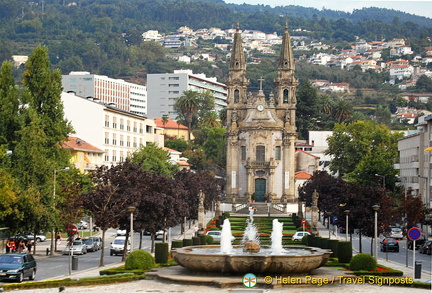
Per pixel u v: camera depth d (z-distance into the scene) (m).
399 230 138.50
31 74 109.75
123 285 62.84
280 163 188.12
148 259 72.69
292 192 187.50
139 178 92.38
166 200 97.62
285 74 190.25
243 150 189.88
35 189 96.25
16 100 104.12
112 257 98.94
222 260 64.06
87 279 63.12
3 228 91.81
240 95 192.00
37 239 130.38
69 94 169.75
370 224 101.31
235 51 192.25
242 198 188.38
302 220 143.00
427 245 107.12
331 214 127.62
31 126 99.00
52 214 98.25
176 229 152.75
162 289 60.03
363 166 178.50
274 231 80.88
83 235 138.50
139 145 196.38
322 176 170.25
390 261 92.31
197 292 58.12
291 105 189.75
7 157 97.56
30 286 60.84
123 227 91.94
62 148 111.06
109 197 84.94
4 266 66.81
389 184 177.12
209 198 169.88
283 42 191.62
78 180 129.50
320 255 65.69
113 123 177.88
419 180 159.62
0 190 90.31
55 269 80.38
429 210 112.12
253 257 63.38
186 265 66.12
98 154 168.12
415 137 164.38
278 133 188.00
